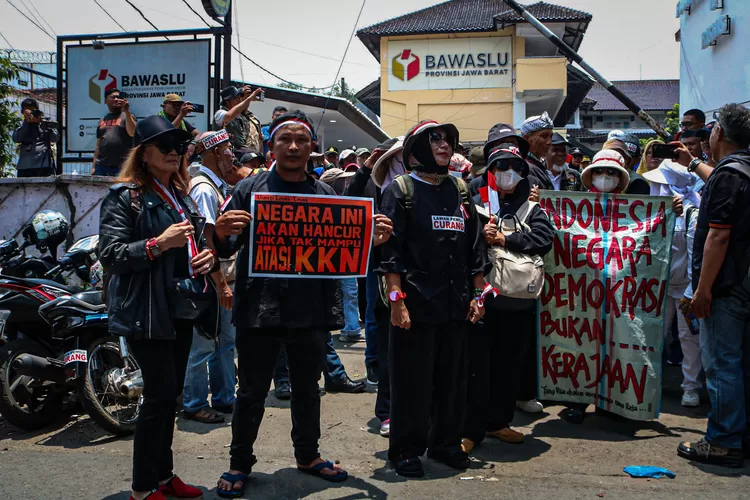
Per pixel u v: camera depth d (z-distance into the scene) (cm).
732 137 417
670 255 474
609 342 477
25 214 773
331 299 372
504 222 439
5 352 473
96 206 766
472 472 402
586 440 461
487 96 2900
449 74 2920
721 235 401
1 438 478
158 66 1016
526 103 2930
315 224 363
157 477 341
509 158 442
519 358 449
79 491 371
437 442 416
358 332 771
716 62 1348
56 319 461
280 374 561
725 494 367
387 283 385
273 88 1474
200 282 349
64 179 761
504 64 2884
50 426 505
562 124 3416
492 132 493
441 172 396
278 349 378
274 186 370
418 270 386
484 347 432
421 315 383
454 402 405
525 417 516
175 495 360
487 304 432
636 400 464
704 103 1415
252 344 369
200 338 492
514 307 433
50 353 490
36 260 557
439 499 360
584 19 2633
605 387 478
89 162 1038
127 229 331
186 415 503
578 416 497
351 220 370
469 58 2906
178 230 321
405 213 388
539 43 2934
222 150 506
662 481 387
